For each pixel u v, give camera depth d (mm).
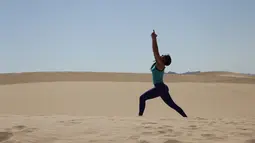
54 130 5312
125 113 16609
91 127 5539
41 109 17859
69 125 5723
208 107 19922
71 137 4895
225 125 5938
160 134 5047
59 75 44156
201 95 25031
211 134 5027
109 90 26469
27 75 43656
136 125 5723
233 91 27391
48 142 4664
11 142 4707
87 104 19969
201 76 47656
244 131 5332
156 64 7738
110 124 5828
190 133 5109
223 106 20438
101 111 17281
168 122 6199
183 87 29156
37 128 5434
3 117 6945
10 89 26625
